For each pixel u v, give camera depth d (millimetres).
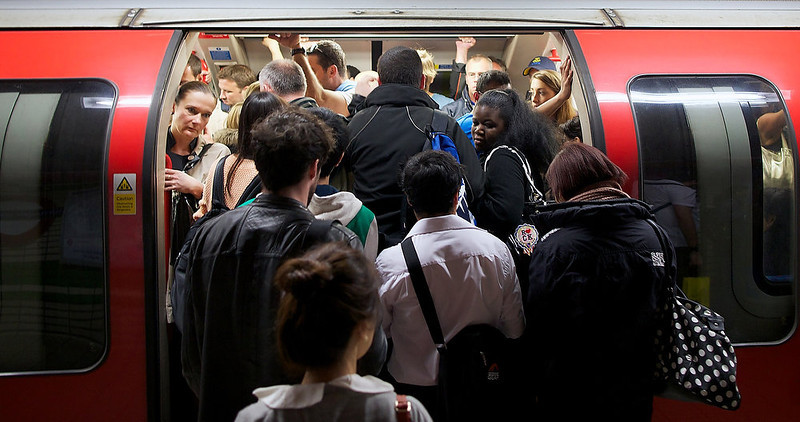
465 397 1984
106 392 2367
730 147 2621
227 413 1684
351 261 1174
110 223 2363
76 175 2391
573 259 1915
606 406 1942
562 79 2957
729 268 2600
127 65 2549
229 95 3877
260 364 1659
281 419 1141
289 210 1672
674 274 1985
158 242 2412
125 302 2359
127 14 2732
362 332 1179
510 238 2449
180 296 1870
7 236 2377
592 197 2010
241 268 1660
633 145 2576
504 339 2055
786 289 2611
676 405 2484
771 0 3021
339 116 2256
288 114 1713
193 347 1781
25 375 2359
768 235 2619
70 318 2375
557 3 2934
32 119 2441
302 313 1120
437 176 1992
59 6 2740
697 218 2590
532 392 2154
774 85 2709
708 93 2682
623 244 1915
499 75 3492
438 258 1973
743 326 2602
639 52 2750
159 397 2373
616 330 1921
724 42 2807
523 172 2549
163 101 2482
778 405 2586
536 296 1972
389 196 2441
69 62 2539
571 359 1957
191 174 2871
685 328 1964
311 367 1157
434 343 1999
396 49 2662
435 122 2492
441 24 2775
